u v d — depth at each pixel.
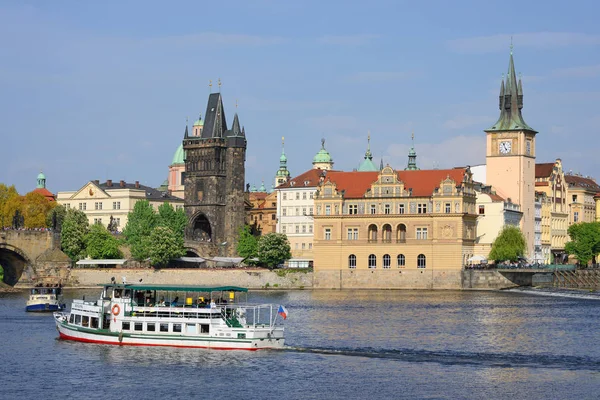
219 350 148.88
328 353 147.12
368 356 145.00
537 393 122.12
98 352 148.25
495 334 169.62
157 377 130.88
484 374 132.50
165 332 152.88
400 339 163.00
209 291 151.88
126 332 154.12
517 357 145.00
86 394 122.50
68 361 141.62
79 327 159.00
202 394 122.25
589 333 171.38
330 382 127.81
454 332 172.38
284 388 124.94
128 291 157.00
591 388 124.62
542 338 164.62
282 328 152.88
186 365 137.88
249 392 123.00
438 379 129.75
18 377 131.75
